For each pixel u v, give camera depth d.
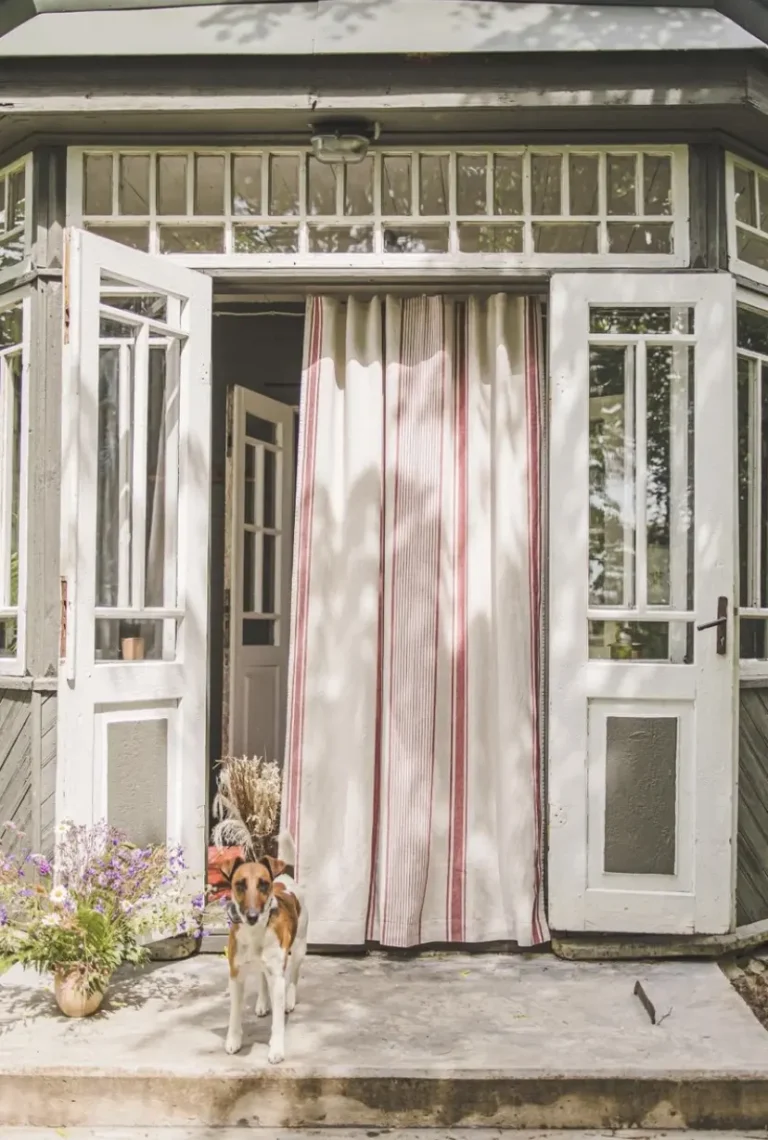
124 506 3.89
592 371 4.11
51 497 3.96
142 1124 2.99
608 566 4.11
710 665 3.98
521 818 4.06
